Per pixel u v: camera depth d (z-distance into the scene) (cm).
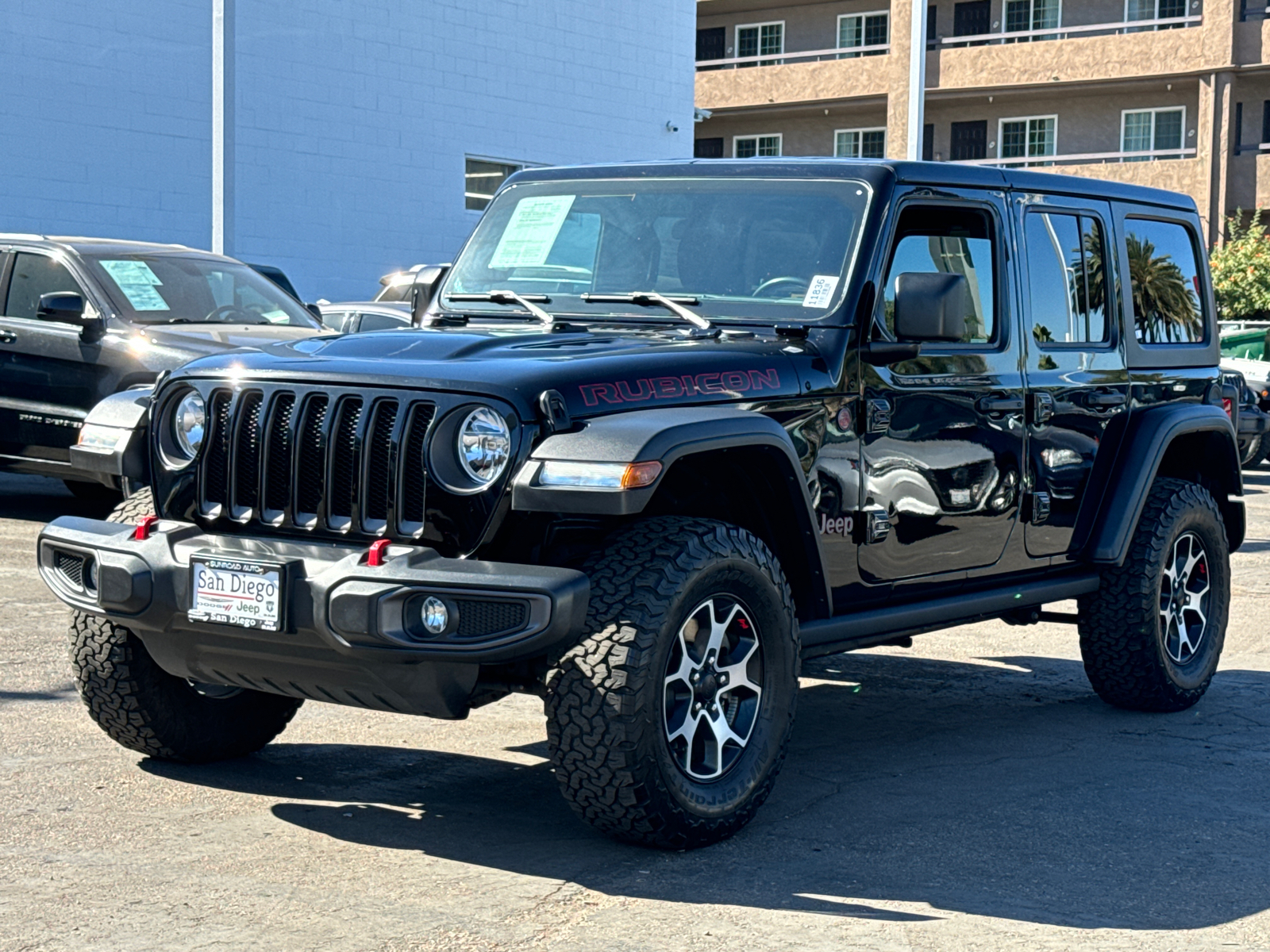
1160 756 572
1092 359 612
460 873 416
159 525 448
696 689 437
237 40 2031
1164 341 672
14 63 1806
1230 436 691
